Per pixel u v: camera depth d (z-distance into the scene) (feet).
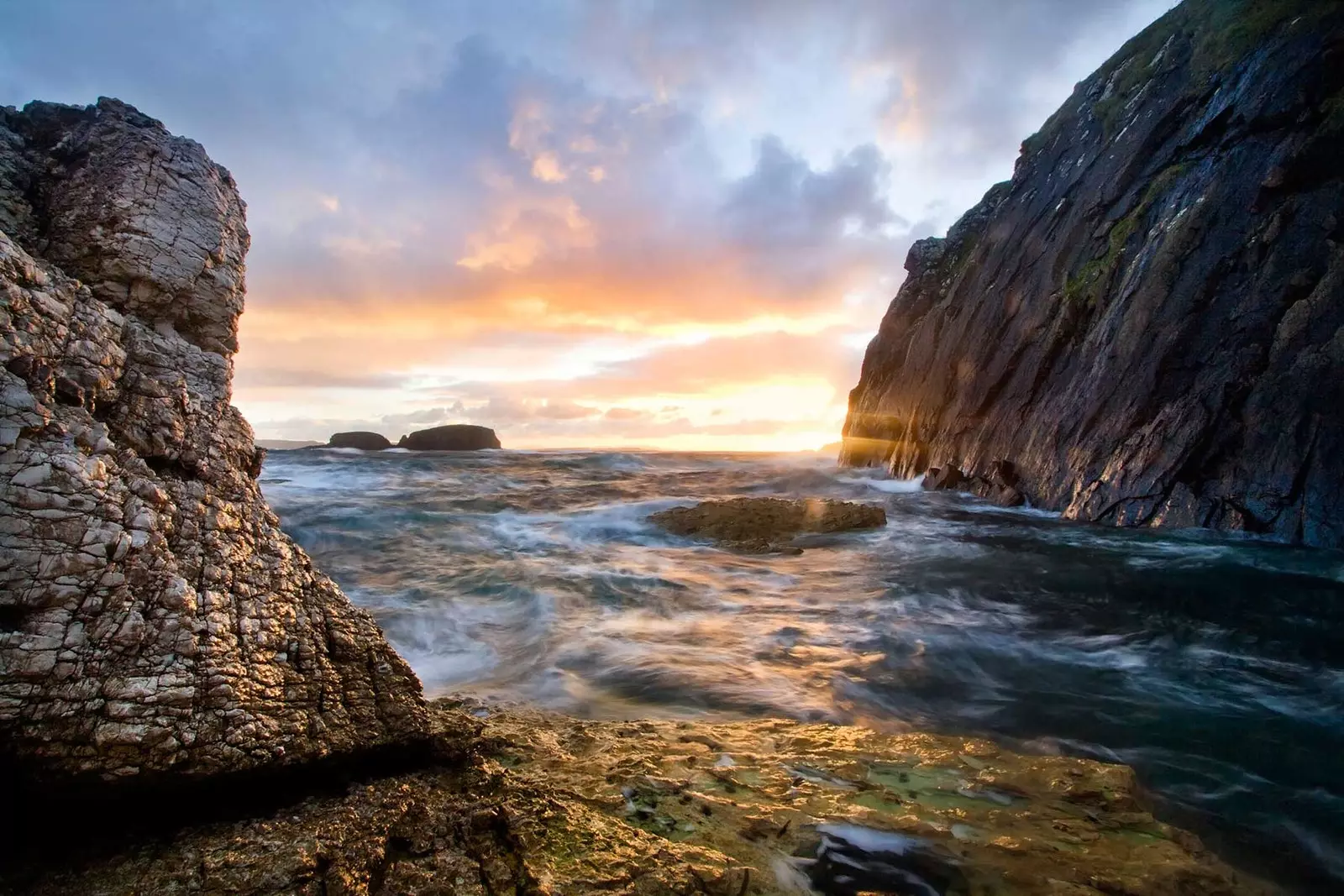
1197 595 31.55
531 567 36.01
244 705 8.67
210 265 12.05
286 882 7.38
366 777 9.95
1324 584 32.53
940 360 82.17
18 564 7.45
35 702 7.18
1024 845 10.91
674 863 9.18
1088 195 62.95
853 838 10.78
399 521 47.98
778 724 16.53
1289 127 44.27
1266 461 40.98
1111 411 50.39
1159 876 10.19
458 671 20.89
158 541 8.63
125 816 8.00
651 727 15.66
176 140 12.54
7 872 7.12
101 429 8.75
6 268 8.17
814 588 33.55
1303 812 13.83
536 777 11.94
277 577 10.40
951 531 48.83
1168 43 62.13
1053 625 27.17
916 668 21.90
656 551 43.14
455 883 8.08
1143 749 16.62
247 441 11.77
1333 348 38.52
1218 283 45.27
